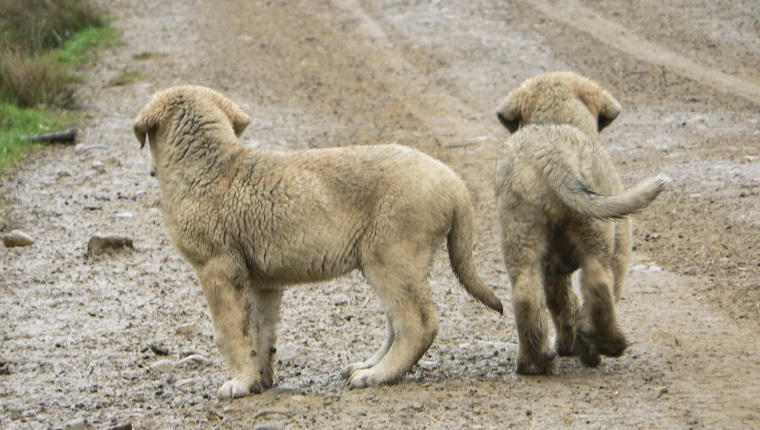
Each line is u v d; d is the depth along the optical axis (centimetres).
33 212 2052
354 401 1098
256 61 3656
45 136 2600
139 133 1212
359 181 1144
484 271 1717
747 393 1074
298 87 3316
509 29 3900
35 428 1109
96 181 2277
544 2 4256
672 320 1397
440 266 1745
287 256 1148
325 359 1322
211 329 1459
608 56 3450
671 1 4072
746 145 2448
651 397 1066
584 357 1210
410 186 1130
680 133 2608
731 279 1574
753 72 3191
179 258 1795
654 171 2288
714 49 3450
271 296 1216
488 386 1136
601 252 1141
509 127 1395
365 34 4031
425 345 1146
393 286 1130
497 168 1191
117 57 3691
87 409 1163
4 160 2402
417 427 1004
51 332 1454
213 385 1228
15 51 3338
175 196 1180
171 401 1177
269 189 1148
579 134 1191
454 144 2630
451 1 4400
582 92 1356
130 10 4538
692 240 1809
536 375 1172
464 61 3541
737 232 1825
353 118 2938
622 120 2775
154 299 1594
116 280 1684
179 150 1186
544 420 1001
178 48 3831
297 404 1110
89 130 2733
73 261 1777
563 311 1252
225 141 1185
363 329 1441
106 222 1997
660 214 1989
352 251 1145
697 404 1038
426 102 3111
